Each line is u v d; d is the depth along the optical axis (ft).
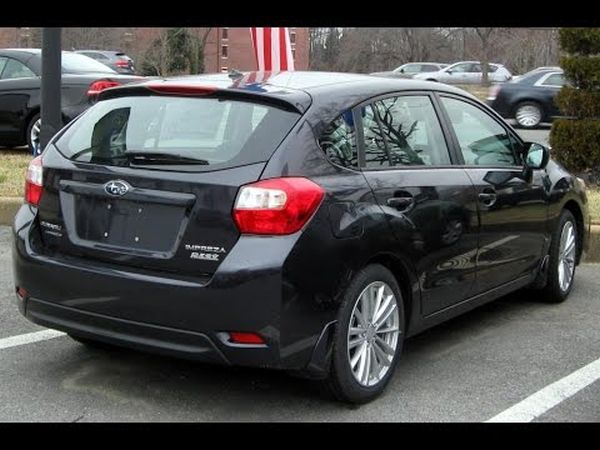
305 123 13.01
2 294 19.56
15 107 35.86
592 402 13.99
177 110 13.67
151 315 12.37
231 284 11.91
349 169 13.44
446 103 16.74
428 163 15.47
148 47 113.09
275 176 12.28
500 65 123.44
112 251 12.89
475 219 16.07
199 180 12.37
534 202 18.48
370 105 14.48
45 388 14.03
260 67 27.68
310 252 12.23
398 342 14.26
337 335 12.81
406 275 14.33
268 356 12.10
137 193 12.75
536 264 19.12
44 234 13.87
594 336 17.85
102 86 34.12
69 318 13.33
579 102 33.19
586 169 33.76
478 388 14.55
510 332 18.07
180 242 12.35
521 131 65.31
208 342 12.12
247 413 13.21
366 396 13.58
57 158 14.06
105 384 14.26
